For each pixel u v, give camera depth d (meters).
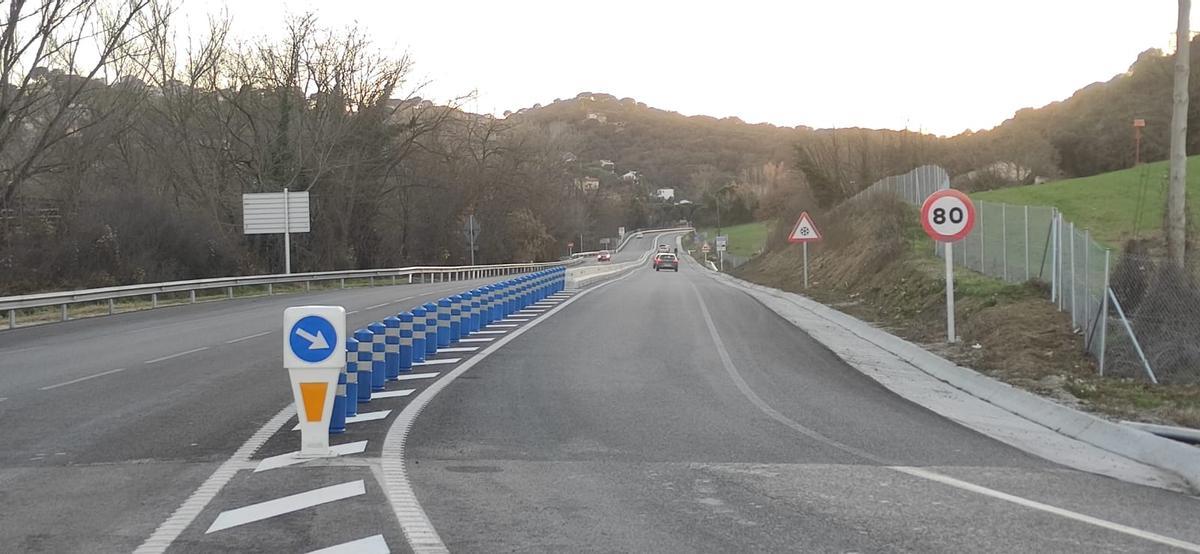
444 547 5.91
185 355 16.95
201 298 36.03
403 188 63.56
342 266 56.09
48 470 8.10
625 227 188.62
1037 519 6.71
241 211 50.44
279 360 15.95
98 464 8.32
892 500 7.20
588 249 143.00
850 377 14.35
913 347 17.08
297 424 10.12
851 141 62.00
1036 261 20.94
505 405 11.45
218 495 7.20
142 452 8.80
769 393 12.63
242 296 37.59
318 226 55.16
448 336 17.78
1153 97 63.47
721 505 7.00
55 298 25.86
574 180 123.19
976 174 68.25
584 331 20.86
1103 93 68.38
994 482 7.90
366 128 54.62
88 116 39.22
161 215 40.12
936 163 55.56
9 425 10.30
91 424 10.29
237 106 49.03
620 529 6.34
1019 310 17.67
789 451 9.02
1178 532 6.45
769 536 6.21
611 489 7.46
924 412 11.45
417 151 61.34
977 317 18.39
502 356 16.33
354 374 10.58
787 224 64.31
